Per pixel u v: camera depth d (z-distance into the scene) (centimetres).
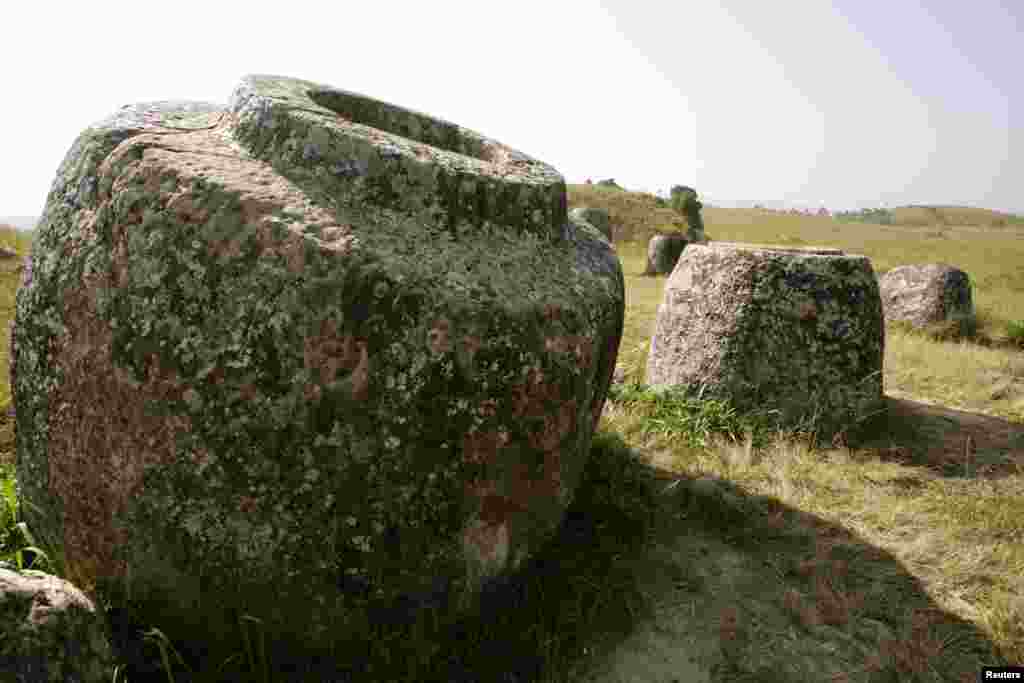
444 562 202
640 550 294
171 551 192
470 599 217
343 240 185
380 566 192
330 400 180
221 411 182
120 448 192
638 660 241
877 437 434
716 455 387
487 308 194
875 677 239
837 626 261
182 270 185
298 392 179
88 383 196
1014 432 457
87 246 201
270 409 180
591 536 288
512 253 221
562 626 240
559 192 252
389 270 184
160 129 224
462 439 193
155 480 189
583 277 240
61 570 225
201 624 200
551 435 216
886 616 267
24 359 219
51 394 207
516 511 217
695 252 480
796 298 427
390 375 182
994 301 1283
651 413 429
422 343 185
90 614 169
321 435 181
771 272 431
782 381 427
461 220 216
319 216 191
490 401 195
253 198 189
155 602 201
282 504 184
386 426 183
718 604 270
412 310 184
